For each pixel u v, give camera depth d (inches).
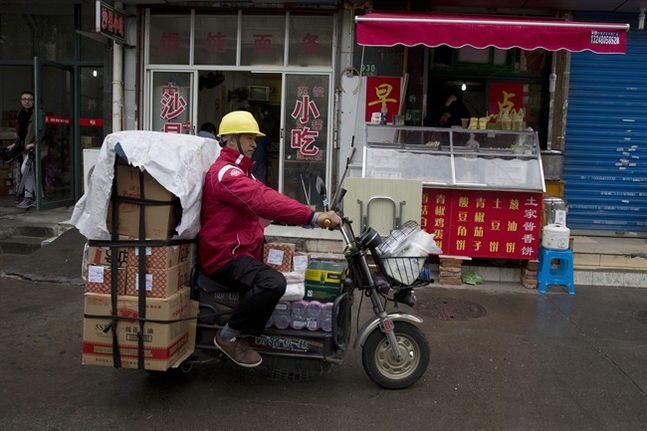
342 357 144.2
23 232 299.1
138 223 132.5
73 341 180.1
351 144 303.7
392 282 145.9
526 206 244.7
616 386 154.3
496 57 317.4
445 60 317.7
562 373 161.9
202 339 147.0
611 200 312.2
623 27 234.7
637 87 305.7
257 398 143.9
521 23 235.3
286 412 137.0
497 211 246.1
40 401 140.8
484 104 322.0
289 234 275.6
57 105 367.9
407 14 267.7
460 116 303.7
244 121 137.9
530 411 139.6
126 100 321.1
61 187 361.7
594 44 236.2
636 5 289.0
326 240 268.4
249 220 140.6
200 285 144.5
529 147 257.4
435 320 205.6
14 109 393.4
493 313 214.4
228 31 314.2
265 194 131.9
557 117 302.5
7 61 384.8
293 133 313.7
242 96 320.5
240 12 310.8
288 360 144.6
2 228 298.5
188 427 129.6
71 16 374.9
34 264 254.8
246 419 133.5
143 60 318.7
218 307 145.3
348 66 301.6
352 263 146.7
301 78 310.7
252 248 141.6
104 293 134.2
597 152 309.6
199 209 136.7
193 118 320.8
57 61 377.4
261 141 319.3
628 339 190.1
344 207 229.5
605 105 306.8
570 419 136.3
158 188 131.6
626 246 285.7
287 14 308.2
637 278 252.7
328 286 144.6
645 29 302.2
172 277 135.0
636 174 310.7
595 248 277.7
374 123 286.5
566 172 311.0
